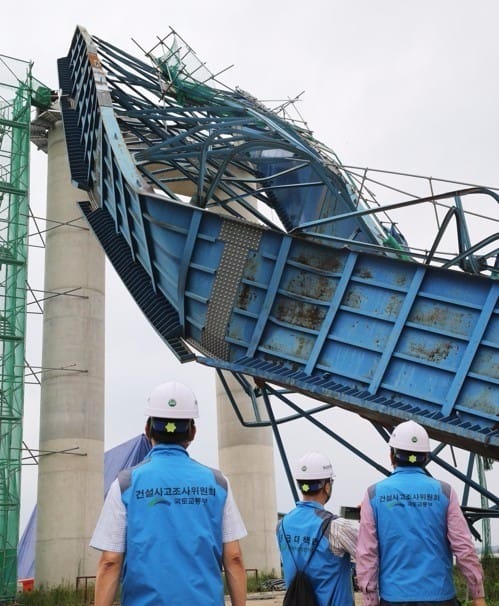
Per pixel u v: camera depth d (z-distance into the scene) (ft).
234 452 134.10
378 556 20.31
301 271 55.72
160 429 15.46
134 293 67.36
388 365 52.75
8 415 113.09
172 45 89.45
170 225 57.41
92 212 78.02
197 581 14.10
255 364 56.70
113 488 14.80
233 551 15.01
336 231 80.12
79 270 127.54
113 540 14.48
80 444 119.96
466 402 50.37
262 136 69.82
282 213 88.07
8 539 107.86
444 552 20.13
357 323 53.93
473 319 50.65
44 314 127.65
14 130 128.88
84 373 123.34
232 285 56.95
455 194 53.98
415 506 20.11
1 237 121.49
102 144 69.77
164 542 14.17
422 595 19.60
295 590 21.34
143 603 13.92
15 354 116.47
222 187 79.92
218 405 138.51
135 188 58.90
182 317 60.29
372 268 53.57
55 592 105.29
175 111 80.33
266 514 132.36
